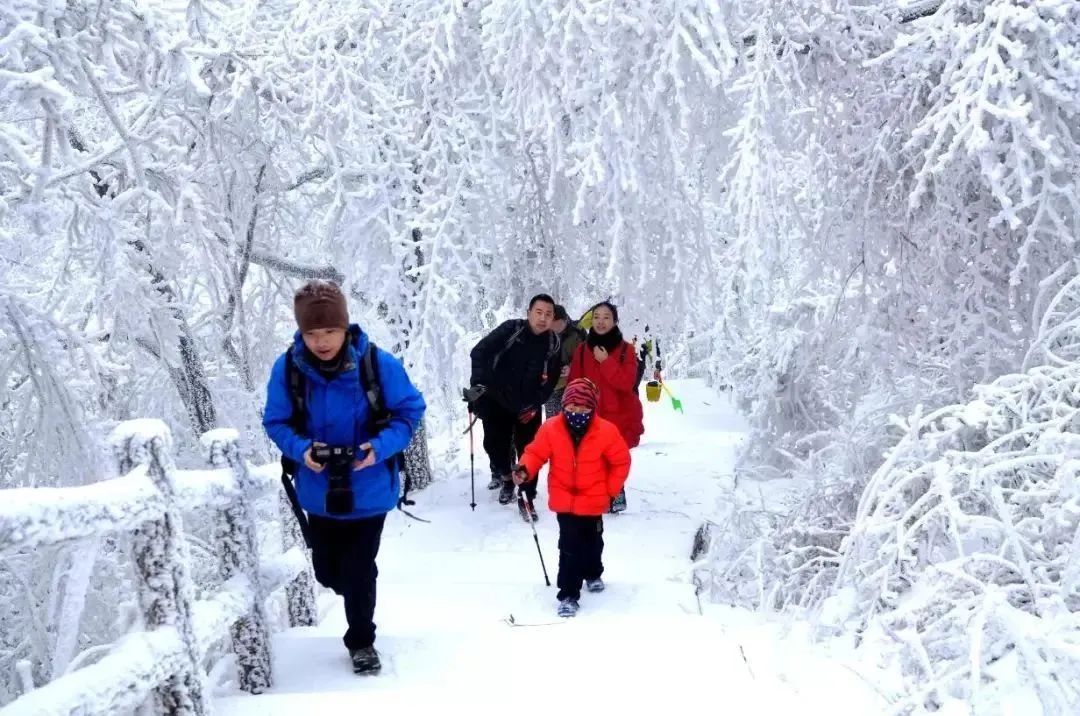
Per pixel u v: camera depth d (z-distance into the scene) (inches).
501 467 296.0
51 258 281.3
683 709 118.6
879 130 229.6
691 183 269.4
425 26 274.5
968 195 220.7
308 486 141.4
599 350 276.2
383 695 121.0
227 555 130.7
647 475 350.0
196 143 268.7
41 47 166.9
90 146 244.2
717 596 202.2
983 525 118.9
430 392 295.9
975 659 98.9
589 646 145.5
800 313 374.6
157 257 233.0
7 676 201.2
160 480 96.3
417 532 273.3
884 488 153.2
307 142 301.7
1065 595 109.8
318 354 135.5
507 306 354.3
